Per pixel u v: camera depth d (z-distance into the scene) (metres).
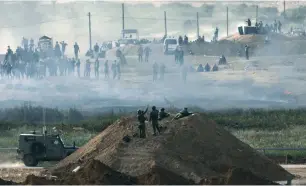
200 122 107.62
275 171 105.12
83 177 93.12
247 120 172.00
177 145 103.50
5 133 160.00
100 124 169.00
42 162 131.75
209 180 94.06
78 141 144.00
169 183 93.50
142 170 99.88
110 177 92.81
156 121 105.75
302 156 131.00
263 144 144.38
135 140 105.50
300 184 102.06
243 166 103.88
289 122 171.12
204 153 103.38
